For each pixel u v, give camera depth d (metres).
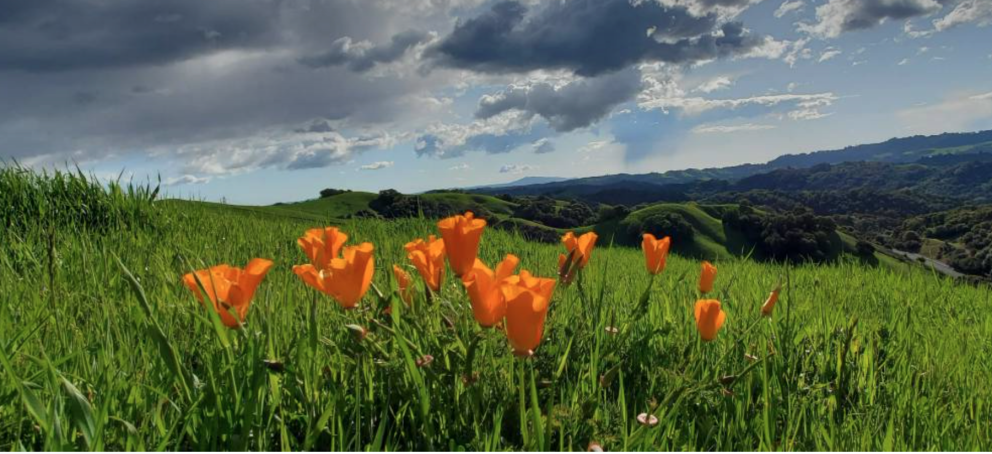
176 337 2.55
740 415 2.28
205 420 1.71
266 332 2.10
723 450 2.07
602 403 2.25
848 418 2.51
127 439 1.54
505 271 1.95
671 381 2.44
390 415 2.00
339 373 2.15
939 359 3.59
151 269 4.04
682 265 8.56
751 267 7.66
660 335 3.01
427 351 2.15
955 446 2.35
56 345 2.41
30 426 1.79
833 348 3.42
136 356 2.31
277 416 1.85
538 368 2.34
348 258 1.86
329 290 1.80
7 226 5.83
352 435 1.88
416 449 1.81
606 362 2.63
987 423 2.61
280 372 1.76
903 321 4.40
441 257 2.21
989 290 7.38
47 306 2.91
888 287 6.62
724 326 3.36
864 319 4.33
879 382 3.15
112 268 4.02
